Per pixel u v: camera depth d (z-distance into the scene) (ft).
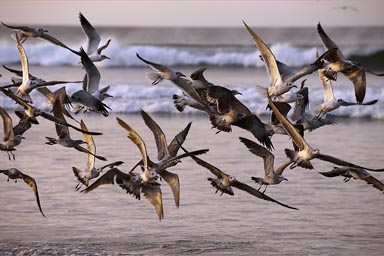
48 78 150.82
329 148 85.71
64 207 61.52
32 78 52.37
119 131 95.66
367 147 86.22
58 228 56.13
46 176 71.51
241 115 46.75
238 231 55.57
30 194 65.36
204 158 79.25
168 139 90.17
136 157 79.15
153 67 52.75
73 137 92.17
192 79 52.65
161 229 56.03
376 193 66.18
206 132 95.40
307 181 70.54
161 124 101.24
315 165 77.46
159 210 44.83
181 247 52.06
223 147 85.66
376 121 105.81
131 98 120.78
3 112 50.52
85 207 61.57
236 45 211.41
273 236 54.54
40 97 115.14
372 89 123.24
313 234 55.06
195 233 55.11
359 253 51.16
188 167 75.41
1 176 71.87
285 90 51.85
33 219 58.23
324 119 58.90
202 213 59.98
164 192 66.28
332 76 53.72
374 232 55.42
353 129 99.19
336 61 53.42
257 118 46.83
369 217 59.11
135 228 56.24
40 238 53.67
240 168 74.59
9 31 295.48
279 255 50.60
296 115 58.08
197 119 106.11
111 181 43.47
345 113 110.22
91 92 55.67
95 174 52.95
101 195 65.31
